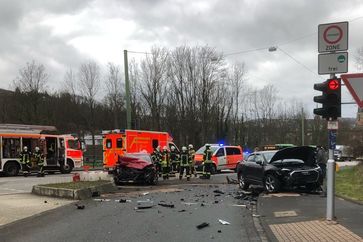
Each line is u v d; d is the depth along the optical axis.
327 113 10.69
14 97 59.22
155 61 85.69
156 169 24.61
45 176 31.84
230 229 10.84
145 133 32.78
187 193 19.75
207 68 62.31
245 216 12.88
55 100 64.69
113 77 66.75
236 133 69.94
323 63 10.70
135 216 12.90
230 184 24.50
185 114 61.84
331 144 10.74
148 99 61.38
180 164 27.41
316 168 18.22
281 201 15.45
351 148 38.50
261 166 19.16
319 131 84.81
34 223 11.75
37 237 9.95
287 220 11.47
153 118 61.22
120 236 10.02
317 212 12.44
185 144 61.97
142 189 21.62
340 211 12.20
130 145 31.45
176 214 13.27
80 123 67.31
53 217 12.72
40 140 34.09
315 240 8.87
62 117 64.94
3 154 31.75
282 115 86.88
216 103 63.69
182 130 61.72
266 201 15.65
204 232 10.48
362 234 9.16
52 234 10.27
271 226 10.79
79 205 15.20
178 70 61.88
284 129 84.94
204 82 62.22
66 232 10.52
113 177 25.20
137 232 10.48
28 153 31.75
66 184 19.58
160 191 20.73
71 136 36.62
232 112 69.69
